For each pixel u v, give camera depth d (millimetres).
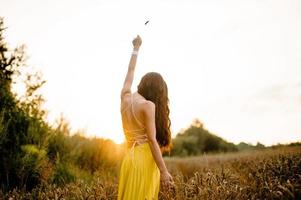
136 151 2951
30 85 7500
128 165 2967
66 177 6574
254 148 11148
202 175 4328
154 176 3004
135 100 2986
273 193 3256
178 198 3605
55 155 7566
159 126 3182
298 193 3094
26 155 6277
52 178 6273
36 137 7125
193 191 3832
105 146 8906
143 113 2879
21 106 7461
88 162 8469
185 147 27719
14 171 6273
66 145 8133
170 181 2785
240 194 3473
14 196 4957
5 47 7340
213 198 3449
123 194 3002
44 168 6328
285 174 4340
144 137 2975
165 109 3199
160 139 3229
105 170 8148
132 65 3361
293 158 5082
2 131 6477
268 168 4824
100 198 4250
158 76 3203
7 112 7062
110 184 5133
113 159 8992
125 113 3029
